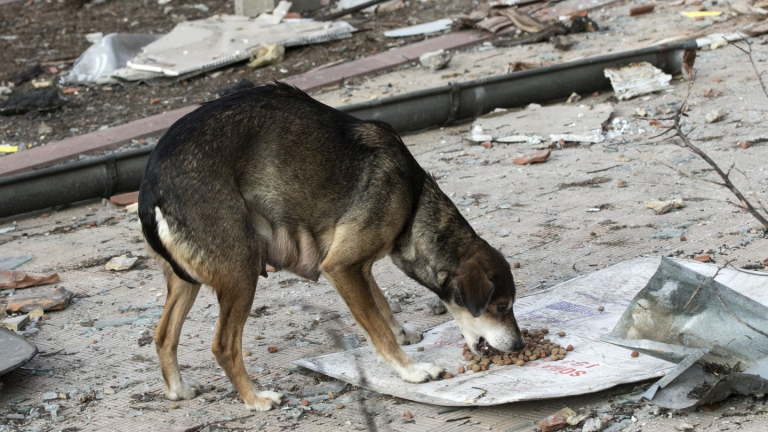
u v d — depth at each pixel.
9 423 5.85
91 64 16.70
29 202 10.41
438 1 19.48
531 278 7.66
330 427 5.47
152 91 15.59
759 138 10.41
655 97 12.50
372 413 5.58
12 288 8.35
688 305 5.82
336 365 6.21
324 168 5.84
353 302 5.91
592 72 12.84
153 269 8.73
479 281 5.73
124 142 12.92
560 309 6.73
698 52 14.39
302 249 5.99
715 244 7.86
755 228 8.09
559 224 8.84
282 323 7.25
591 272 7.44
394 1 19.45
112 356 6.86
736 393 5.27
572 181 10.03
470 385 5.66
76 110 14.95
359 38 17.34
